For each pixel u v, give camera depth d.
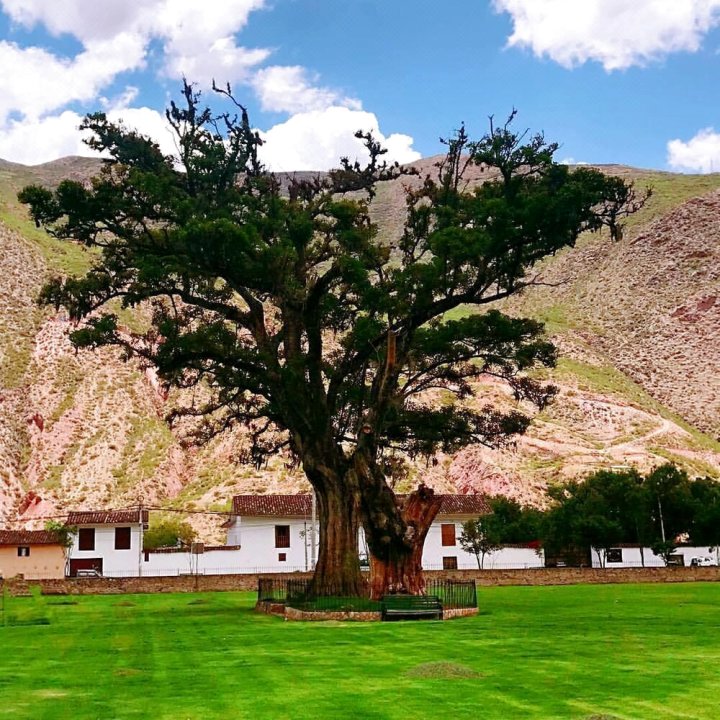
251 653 18.30
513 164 31.95
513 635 21.36
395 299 31.70
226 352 34.28
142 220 34.12
